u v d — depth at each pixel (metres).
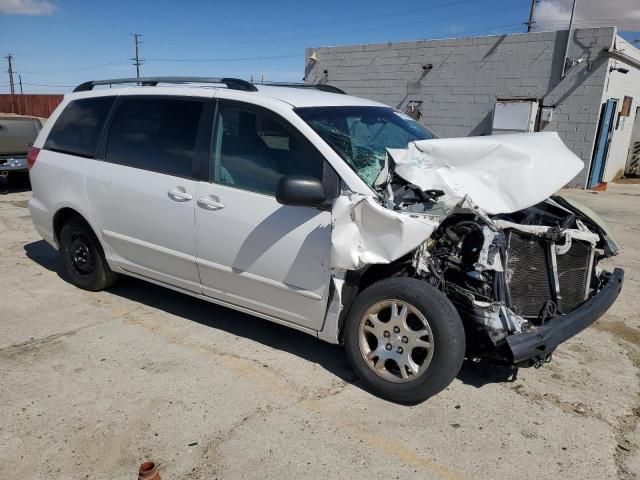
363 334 3.38
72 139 4.86
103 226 4.58
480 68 14.11
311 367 3.77
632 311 4.92
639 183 14.65
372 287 3.31
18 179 10.75
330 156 3.39
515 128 13.31
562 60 12.80
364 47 16.19
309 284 3.45
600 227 3.82
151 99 4.34
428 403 3.36
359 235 3.11
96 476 2.69
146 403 3.30
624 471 2.80
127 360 3.82
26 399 3.32
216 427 3.08
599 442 3.03
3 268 5.79
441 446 2.96
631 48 13.72
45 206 5.05
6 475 2.68
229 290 3.91
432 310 3.08
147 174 4.18
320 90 4.60
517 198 3.28
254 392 3.44
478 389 3.54
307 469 2.76
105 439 2.96
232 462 2.80
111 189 4.40
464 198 3.12
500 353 3.12
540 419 3.23
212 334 4.26
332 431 3.06
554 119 13.15
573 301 3.53
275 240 3.52
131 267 4.55
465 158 3.47
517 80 13.57
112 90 4.69
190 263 4.03
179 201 3.96
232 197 3.69
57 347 4.00
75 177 4.70
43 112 33.69
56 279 5.47
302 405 3.31
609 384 3.65
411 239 2.96
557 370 3.82
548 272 3.36
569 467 2.82
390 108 4.61
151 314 4.63
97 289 5.07
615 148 14.60
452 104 14.81
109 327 4.36
